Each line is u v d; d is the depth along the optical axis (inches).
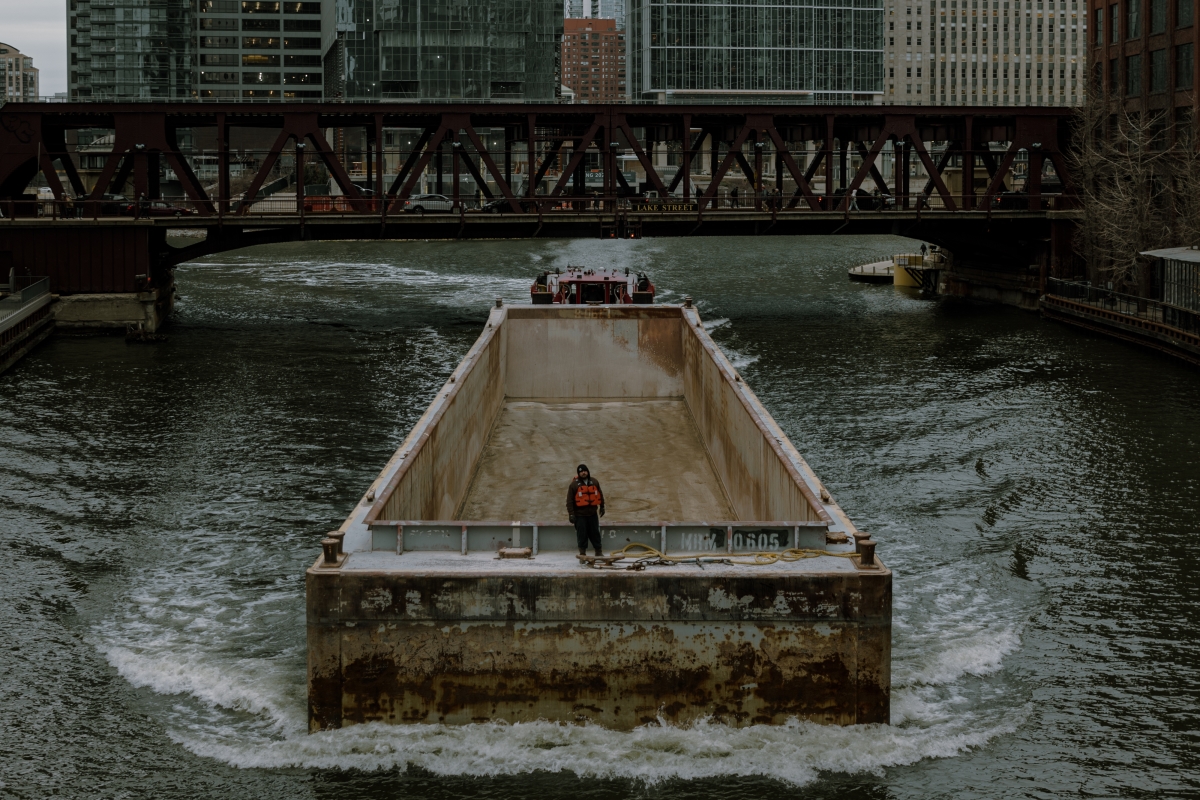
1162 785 639.1
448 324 2458.2
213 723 693.3
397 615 621.3
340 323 2476.6
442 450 956.0
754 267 4077.3
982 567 962.1
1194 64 2490.2
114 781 632.4
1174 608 880.3
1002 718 700.0
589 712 627.8
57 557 984.9
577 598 619.2
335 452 1348.4
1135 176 2514.8
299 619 847.7
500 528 659.4
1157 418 1507.1
